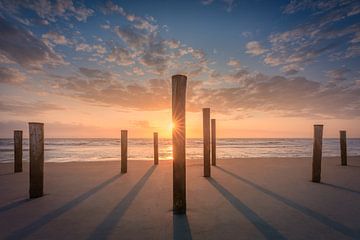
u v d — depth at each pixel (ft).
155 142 38.11
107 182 23.79
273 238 10.77
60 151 84.79
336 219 13.20
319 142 23.76
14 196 18.31
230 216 13.67
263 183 23.16
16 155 30.42
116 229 11.81
